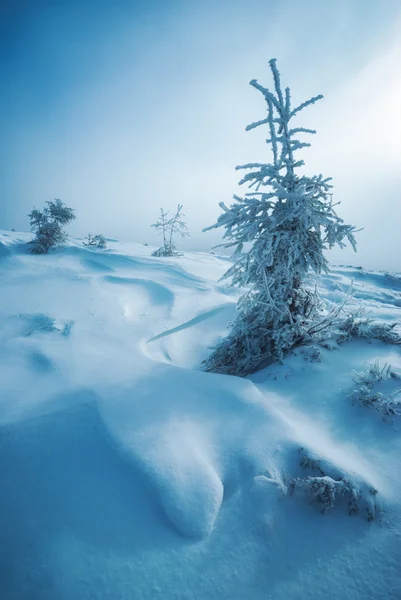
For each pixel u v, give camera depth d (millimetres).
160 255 15266
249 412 2971
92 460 2350
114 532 1873
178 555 1780
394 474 2537
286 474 2350
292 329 4301
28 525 1897
